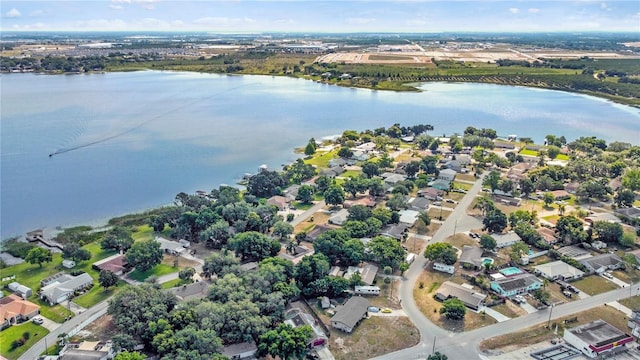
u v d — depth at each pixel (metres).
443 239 183.88
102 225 197.62
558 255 168.12
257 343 117.69
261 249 162.38
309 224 197.62
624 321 131.62
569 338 120.62
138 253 156.00
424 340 122.75
